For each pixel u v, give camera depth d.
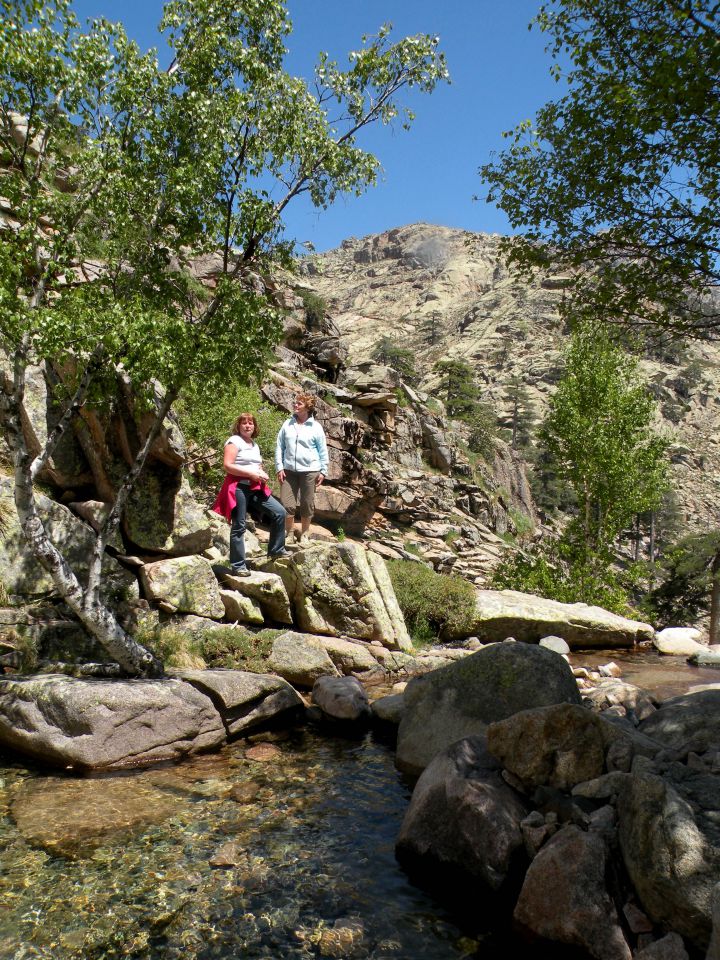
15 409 6.82
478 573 26.48
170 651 8.67
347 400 30.47
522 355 160.38
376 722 8.09
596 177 6.57
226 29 7.91
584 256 6.76
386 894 4.28
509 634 13.59
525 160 7.02
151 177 7.90
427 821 4.79
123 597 9.06
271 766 6.52
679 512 80.19
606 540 21.34
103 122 7.55
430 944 3.78
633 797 4.06
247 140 8.04
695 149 5.76
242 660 9.19
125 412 9.40
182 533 9.95
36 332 6.58
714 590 30.22
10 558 8.41
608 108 6.29
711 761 4.65
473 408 76.25
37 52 6.75
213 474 15.64
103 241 7.87
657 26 5.87
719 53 5.04
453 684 6.64
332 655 10.06
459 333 185.38
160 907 4.00
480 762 5.21
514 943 3.81
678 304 6.51
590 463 21.45
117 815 5.21
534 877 4.02
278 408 23.02
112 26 7.21
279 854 4.71
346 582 11.19
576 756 4.80
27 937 3.65
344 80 8.26
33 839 4.74
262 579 10.36
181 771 6.29
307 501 11.88
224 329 8.30
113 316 6.83
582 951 3.66
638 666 11.84
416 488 30.34
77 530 9.06
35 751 6.32
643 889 3.68
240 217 8.24
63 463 9.74
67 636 8.16
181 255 8.44
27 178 7.40
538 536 39.19
